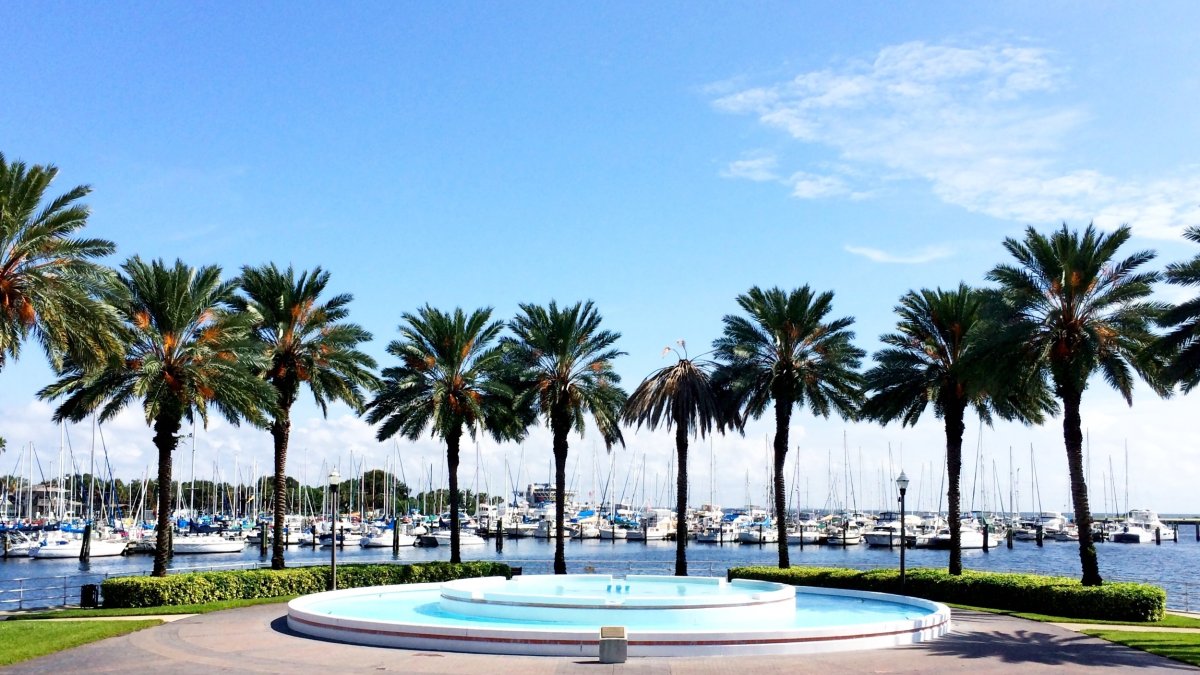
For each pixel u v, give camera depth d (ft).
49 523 408.05
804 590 133.80
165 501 127.03
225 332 131.64
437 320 165.89
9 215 98.17
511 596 98.43
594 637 80.23
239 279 149.38
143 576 123.54
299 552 366.22
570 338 168.35
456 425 165.37
